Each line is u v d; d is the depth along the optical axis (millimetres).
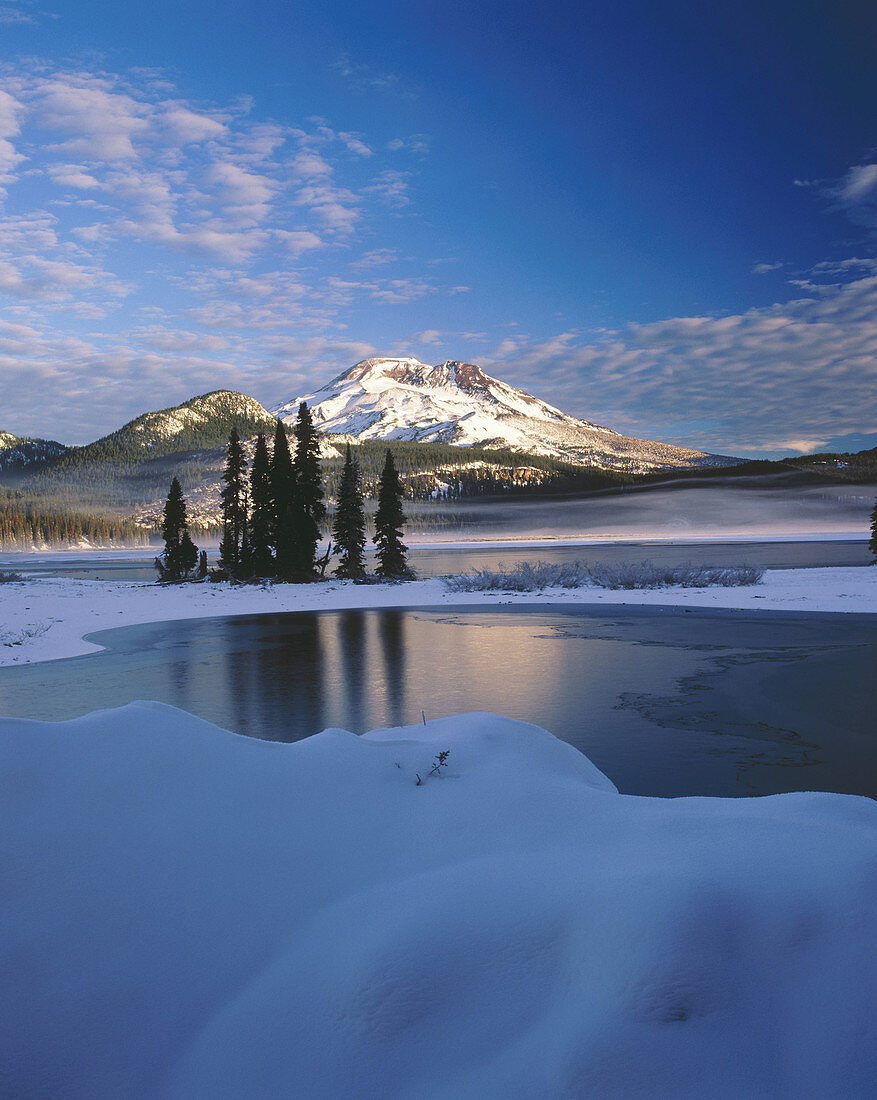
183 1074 2084
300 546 53562
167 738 3648
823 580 42062
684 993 2131
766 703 12953
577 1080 1897
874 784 8172
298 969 2447
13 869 2709
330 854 3186
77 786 3172
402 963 2367
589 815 3564
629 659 18500
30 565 117688
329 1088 1997
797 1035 2006
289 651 21203
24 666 18719
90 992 2332
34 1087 2027
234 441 57219
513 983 2285
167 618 31406
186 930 2615
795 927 2371
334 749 4113
